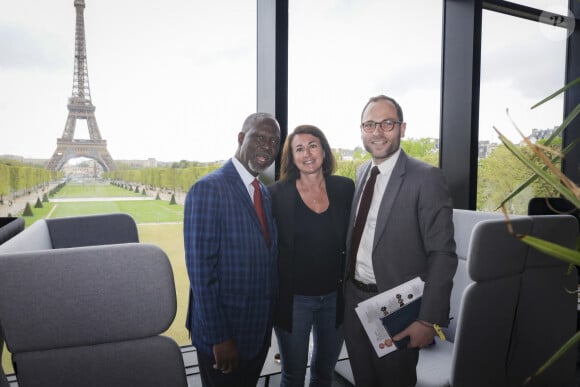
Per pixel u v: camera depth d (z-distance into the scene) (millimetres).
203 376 1133
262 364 1182
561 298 1490
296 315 1228
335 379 1804
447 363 1461
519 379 1451
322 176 1280
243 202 1105
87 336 762
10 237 1141
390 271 1123
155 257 797
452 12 2402
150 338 816
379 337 1105
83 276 752
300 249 1221
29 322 725
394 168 1161
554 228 1407
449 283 1066
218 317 1042
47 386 755
